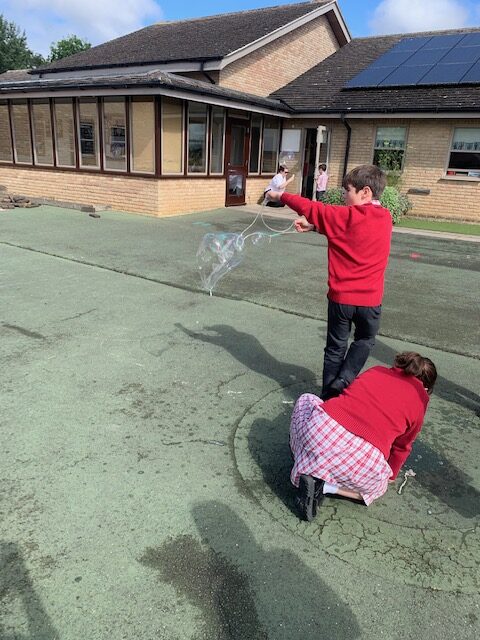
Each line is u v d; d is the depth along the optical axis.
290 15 16.77
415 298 6.20
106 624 1.87
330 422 2.33
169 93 10.46
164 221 10.95
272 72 15.81
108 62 16.91
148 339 4.52
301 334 4.83
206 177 12.53
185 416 3.29
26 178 13.79
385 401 2.35
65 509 2.42
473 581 2.15
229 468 2.79
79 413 3.26
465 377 4.06
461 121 12.61
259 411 3.39
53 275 6.45
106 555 2.17
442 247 9.72
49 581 2.03
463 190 12.95
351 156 14.33
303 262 7.87
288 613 1.95
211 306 5.53
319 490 2.38
